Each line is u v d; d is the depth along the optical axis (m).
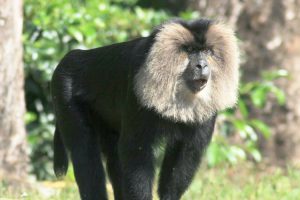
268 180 22.23
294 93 26.97
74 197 18.52
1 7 20.03
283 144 27.00
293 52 27.22
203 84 14.53
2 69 20.20
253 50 27.31
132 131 14.66
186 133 15.20
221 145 23.83
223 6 27.33
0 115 20.31
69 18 23.97
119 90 15.41
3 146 20.39
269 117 27.09
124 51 15.52
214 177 22.45
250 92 25.70
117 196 16.77
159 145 15.30
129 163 14.72
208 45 14.60
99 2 25.78
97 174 16.08
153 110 14.48
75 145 16.25
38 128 25.86
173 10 30.31
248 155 26.88
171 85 14.38
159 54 14.30
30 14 24.33
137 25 26.02
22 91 20.78
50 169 25.66
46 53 24.16
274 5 27.31
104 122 16.64
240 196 19.72
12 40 20.28
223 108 14.98
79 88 16.44
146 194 14.73
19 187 20.19
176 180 15.72
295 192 20.50
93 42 24.73
